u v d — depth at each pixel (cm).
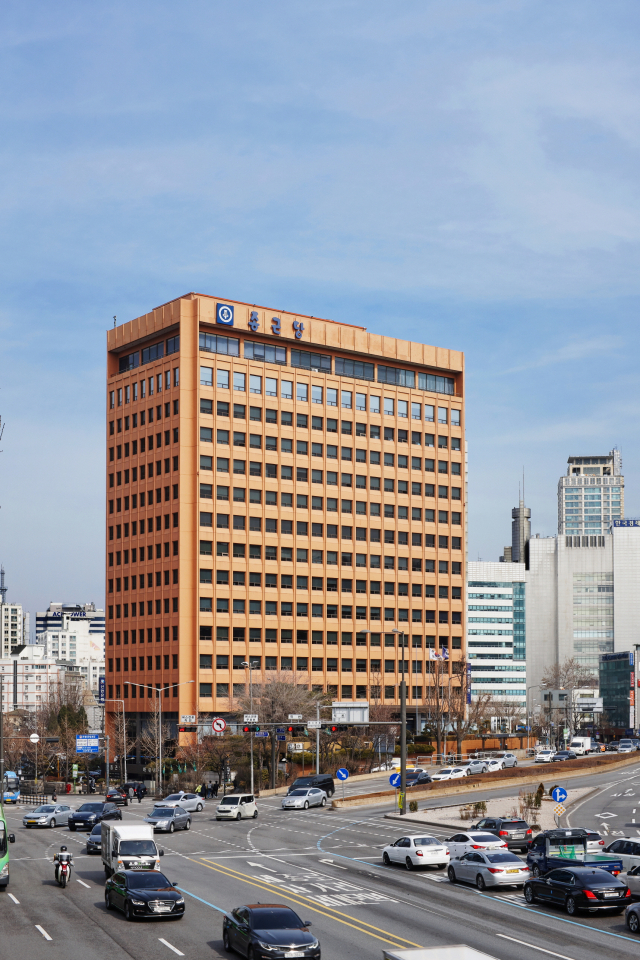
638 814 7069
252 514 13900
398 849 4894
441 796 8819
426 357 15975
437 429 16075
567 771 10419
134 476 14288
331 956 2938
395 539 15362
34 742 14012
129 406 14450
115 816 7081
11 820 8200
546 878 3822
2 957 2961
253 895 4044
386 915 3594
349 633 14688
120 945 3139
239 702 12294
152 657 13675
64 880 4362
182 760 12438
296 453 14438
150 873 3706
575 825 6425
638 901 3638
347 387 15075
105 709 14425
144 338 14262
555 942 3164
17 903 3931
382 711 13550
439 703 13988
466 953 1911
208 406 13688
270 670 13525
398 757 12631
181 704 13038
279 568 14075
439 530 15900
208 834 6556
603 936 3272
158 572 13700
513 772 9919
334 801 8369
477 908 3766
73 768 13050
